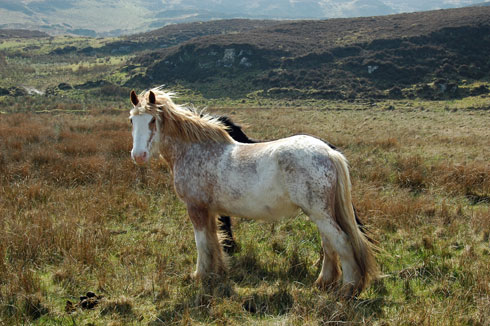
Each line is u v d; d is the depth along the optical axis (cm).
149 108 426
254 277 434
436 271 422
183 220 602
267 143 405
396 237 518
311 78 5188
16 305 373
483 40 5678
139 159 421
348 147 1191
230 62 6291
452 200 664
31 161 919
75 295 403
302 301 368
